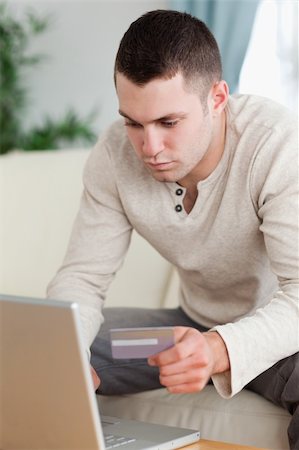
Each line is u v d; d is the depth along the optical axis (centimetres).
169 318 220
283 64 383
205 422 187
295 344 159
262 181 173
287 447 175
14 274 269
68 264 197
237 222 180
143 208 188
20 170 279
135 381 205
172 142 160
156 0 437
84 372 127
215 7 386
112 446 148
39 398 134
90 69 458
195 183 182
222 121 179
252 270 188
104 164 195
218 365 152
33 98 468
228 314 200
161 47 156
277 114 177
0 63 450
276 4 383
